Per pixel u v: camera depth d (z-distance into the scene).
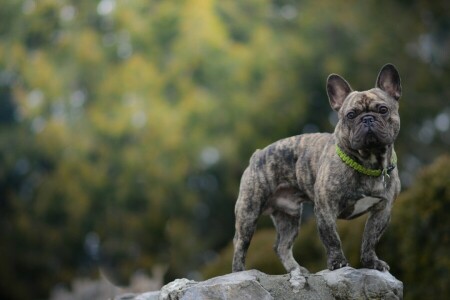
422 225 10.89
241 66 22.14
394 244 11.09
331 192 6.44
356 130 6.23
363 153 6.32
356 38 20.92
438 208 10.82
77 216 22.62
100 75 23.84
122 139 23.02
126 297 8.28
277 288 6.73
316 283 6.73
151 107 22.61
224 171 21.44
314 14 21.64
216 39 22.75
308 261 12.05
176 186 21.91
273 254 11.96
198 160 21.88
